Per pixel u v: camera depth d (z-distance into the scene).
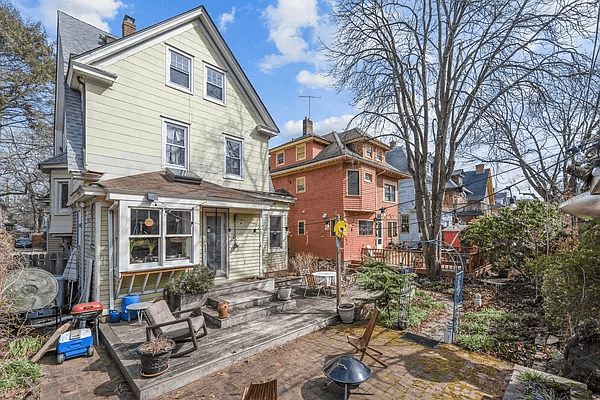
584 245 3.97
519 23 11.04
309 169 18.41
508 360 4.98
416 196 12.94
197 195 7.95
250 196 9.88
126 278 7.15
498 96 10.81
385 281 7.06
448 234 14.33
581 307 3.73
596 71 8.24
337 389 4.15
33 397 4.03
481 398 3.89
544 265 4.87
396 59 12.80
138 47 8.58
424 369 4.70
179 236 7.71
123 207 6.72
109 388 4.29
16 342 5.49
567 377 4.16
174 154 9.38
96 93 7.75
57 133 14.80
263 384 2.94
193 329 5.10
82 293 8.22
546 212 9.72
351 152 17.31
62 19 10.01
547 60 10.73
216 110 10.55
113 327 6.39
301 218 18.86
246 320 6.69
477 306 8.06
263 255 11.76
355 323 7.05
